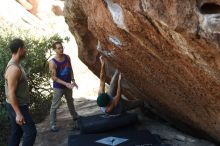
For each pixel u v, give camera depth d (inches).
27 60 275.4
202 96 141.2
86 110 277.9
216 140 198.5
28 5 598.2
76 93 367.9
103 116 215.8
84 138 199.0
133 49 145.5
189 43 99.0
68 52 486.6
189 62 114.6
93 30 163.0
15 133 180.5
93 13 146.6
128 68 184.4
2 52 256.1
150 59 142.2
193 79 129.0
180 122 215.8
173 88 158.6
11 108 174.1
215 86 122.0
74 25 224.2
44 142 216.5
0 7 508.7
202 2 88.4
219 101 134.5
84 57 251.9
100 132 206.5
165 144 190.1
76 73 430.9
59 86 224.8
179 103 175.8
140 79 189.8
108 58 193.5
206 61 104.0
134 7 102.4
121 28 125.8
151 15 96.6
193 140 203.9
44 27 555.8
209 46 94.3
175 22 91.8
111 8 122.7
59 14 641.6
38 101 295.3
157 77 159.9
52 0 650.2
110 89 228.4
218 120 155.5
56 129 229.3
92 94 366.3
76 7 202.7
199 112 166.6
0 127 241.4
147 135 199.8
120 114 214.7
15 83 165.0
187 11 89.7
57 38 314.7
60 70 223.0
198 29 90.4
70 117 257.3
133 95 249.3
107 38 156.8
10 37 295.0
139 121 230.5
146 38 120.9
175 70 133.3
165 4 92.3
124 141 192.5
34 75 289.4
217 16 86.0
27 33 311.9
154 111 239.6
